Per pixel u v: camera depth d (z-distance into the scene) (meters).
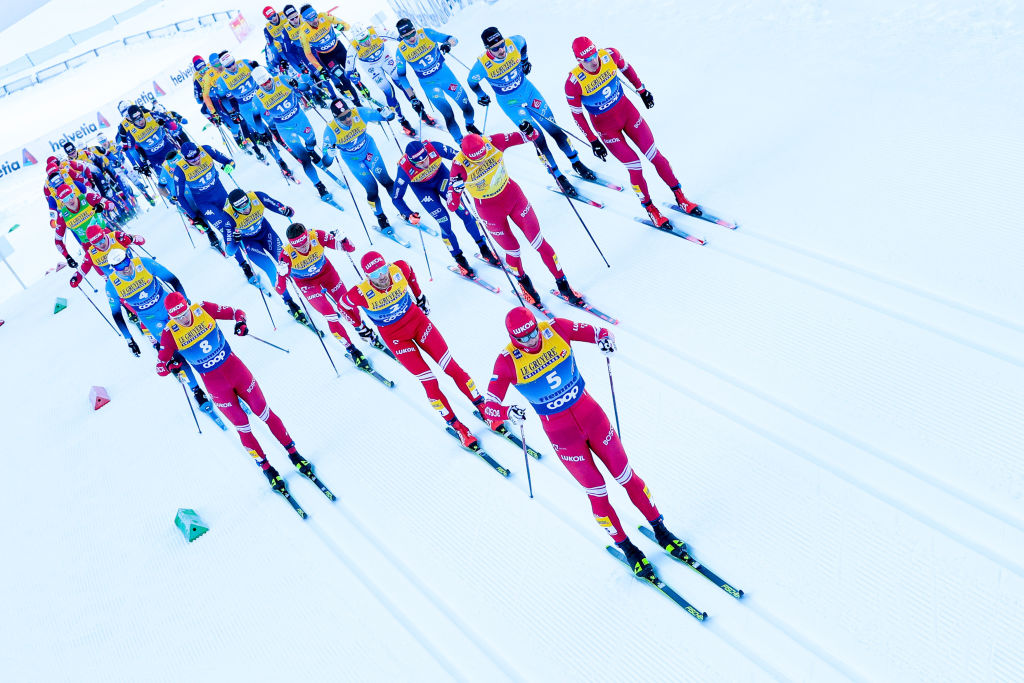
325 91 21.23
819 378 9.45
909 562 7.38
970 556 7.26
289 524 10.42
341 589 9.27
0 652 10.16
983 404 8.52
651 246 12.51
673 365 10.37
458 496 9.88
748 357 10.07
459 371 10.25
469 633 8.30
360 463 10.94
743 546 8.03
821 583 7.48
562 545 8.82
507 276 13.04
